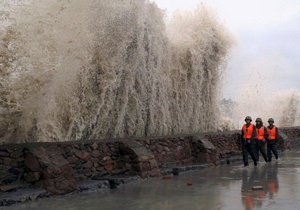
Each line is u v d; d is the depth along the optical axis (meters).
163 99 15.25
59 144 8.20
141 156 9.55
